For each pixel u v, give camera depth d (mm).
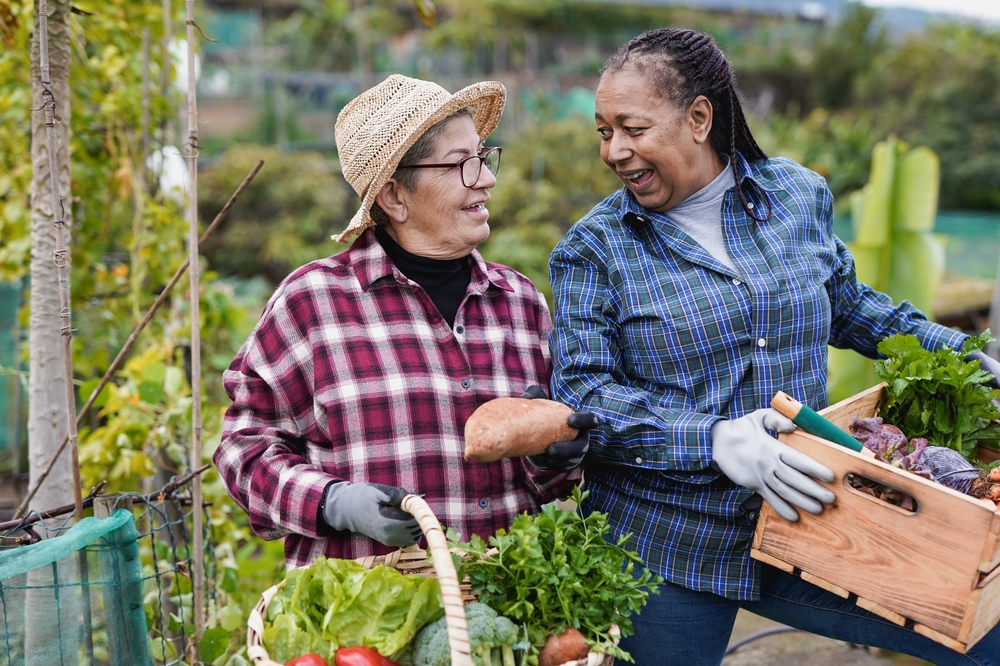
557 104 16672
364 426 1740
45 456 2363
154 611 2498
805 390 1886
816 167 13836
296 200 12070
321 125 17531
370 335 1786
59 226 1883
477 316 1902
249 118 17266
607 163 1914
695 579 1884
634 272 1909
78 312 3732
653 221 1939
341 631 1507
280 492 1641
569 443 1652
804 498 1632
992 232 9422
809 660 3041
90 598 1789
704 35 1898
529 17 19516
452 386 1808
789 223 1954
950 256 8648
